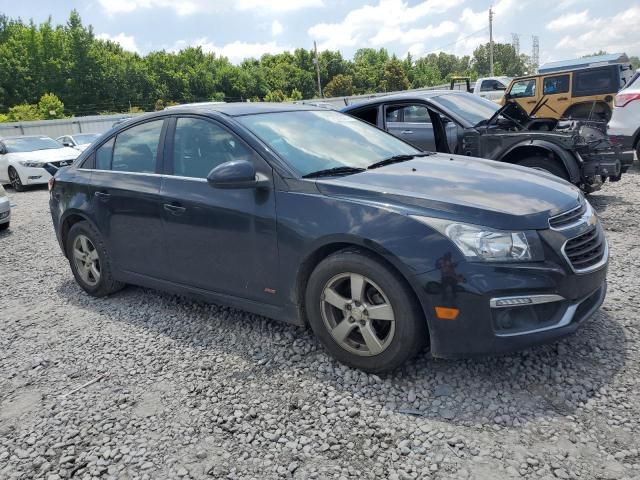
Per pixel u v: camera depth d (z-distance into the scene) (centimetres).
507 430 259
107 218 443
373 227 293
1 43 8975
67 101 8262
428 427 266
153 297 476
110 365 357
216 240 365
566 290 281
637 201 717
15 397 327
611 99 1312
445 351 285
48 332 421
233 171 328
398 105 777
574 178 635
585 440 249
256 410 291
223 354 358
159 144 414
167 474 247
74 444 275
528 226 280
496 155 677
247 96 10088
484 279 271
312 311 327
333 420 278
